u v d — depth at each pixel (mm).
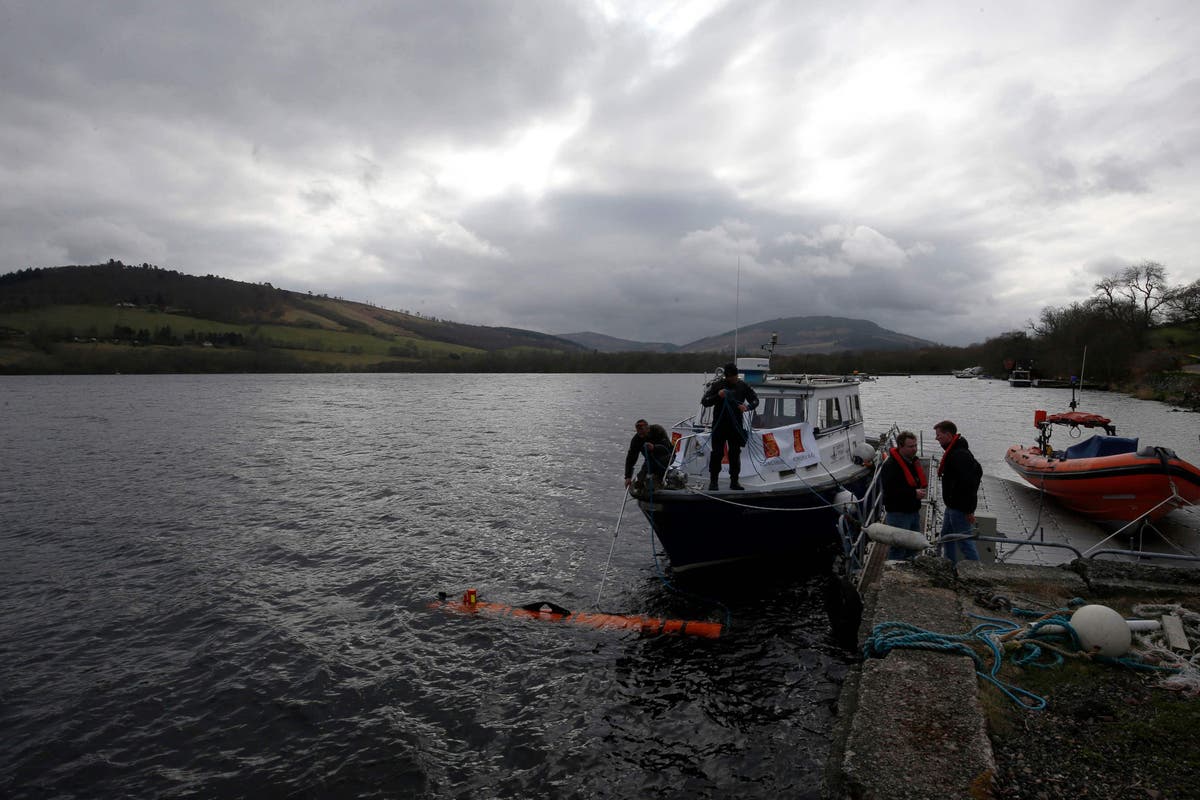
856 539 10883
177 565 14102
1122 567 7059
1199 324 76812
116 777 7277
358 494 21250
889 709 4629
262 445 33312
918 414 50031
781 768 7246
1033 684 5141
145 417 49312
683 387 107688
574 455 29891
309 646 10258
